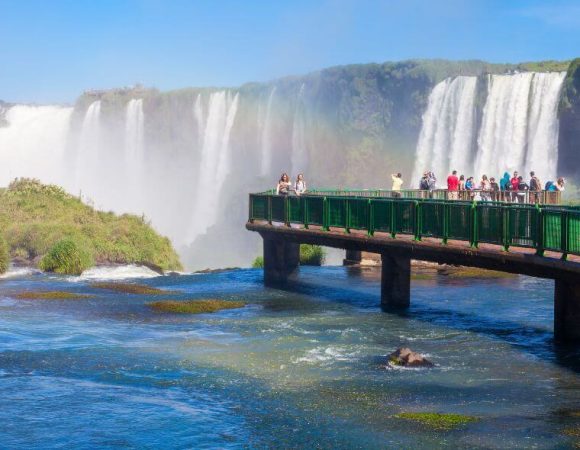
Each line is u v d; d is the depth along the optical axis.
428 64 95.88
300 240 31.02
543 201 34.72
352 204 28.00
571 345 20.69
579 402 15.49
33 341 20.64
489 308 26.39
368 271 36.72
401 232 25.45
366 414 14.80
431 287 31.03
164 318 24.36
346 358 19.08
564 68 89.88
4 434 13.74
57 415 14.74
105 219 44.12
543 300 27.95
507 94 66.62
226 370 17.86
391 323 23.70
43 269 35.75
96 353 19.38
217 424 14.32
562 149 65.81
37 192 46.25
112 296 28.61
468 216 22.56
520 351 19.98
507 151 65.81
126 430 13.99
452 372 17.83
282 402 15.56
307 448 13.18
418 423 14.28
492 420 14.41
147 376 17.36
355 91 101.50
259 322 23.78
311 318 24.50
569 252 18.81
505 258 20.89
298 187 35.91
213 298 28.75
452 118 74.12
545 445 13.14
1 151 123.00
